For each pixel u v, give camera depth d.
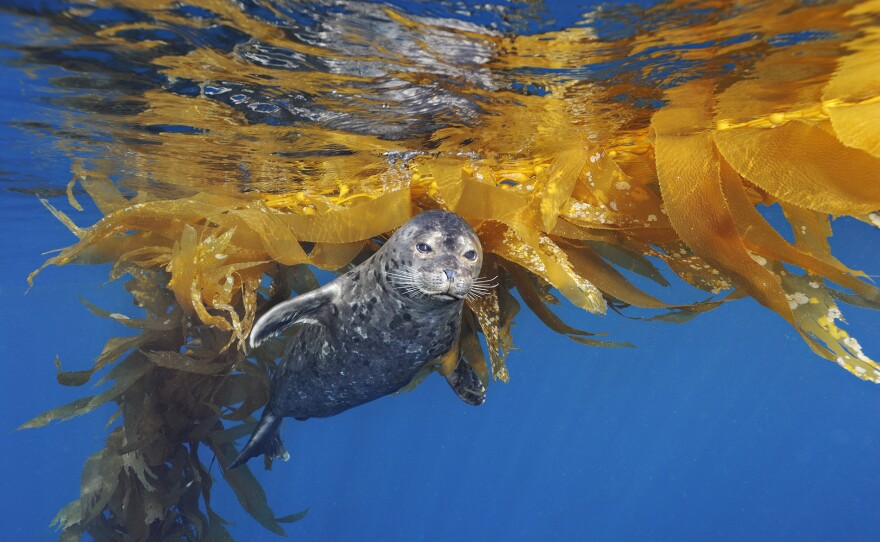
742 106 3.63
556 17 2.79
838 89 3.38
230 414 6.08
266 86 3.80
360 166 5.42
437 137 4.63
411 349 4.37
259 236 4.52
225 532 6.30
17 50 3.26
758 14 2.72
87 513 5.74
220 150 5.38
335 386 4.76
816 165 3.10
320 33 3.02
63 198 9.63
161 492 5.98
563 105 3.92
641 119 4.02
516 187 4.30
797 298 3.71
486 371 5.42
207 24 2.94
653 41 3.02
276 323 4.14
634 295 4.31
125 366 5.86
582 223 4.03
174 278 4.29
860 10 2.64
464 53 3.22
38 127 4.92
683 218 3.44
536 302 4.77
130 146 5.45
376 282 4.17
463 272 3.66
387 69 3.47
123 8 2.77
